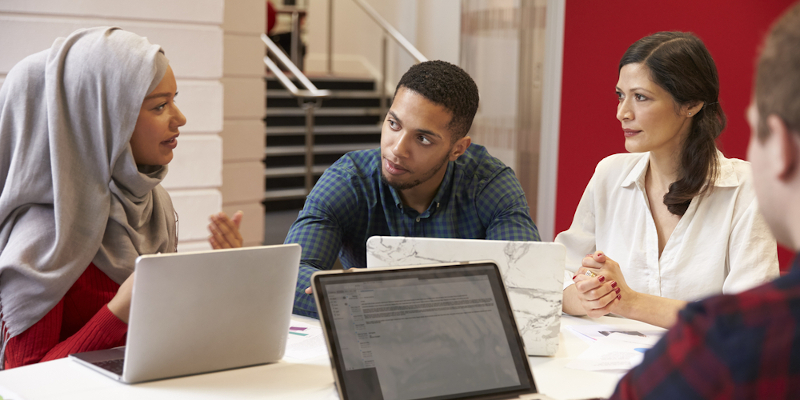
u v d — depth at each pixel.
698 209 1.81
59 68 1.47
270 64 5.66
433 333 1.06
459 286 1.12
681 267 1.83
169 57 3.43
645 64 1.72
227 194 4.33
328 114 6.68
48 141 1.47
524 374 1.09
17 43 3.06
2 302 1.39
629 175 1.94
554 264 1.36
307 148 5.45
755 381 0.53
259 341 1.25
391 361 1.02
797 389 0.52
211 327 1.17
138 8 3.30
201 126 3.57
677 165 1.82
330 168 1.87
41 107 1.48
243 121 4.32
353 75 7.57
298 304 1.63
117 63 1.46
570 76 4.34
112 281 1.55
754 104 0.62
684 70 1.68
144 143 1.53
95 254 1.51
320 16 7.80
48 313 1.42
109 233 1.54
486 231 1.83
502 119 4.86
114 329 1.33
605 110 4.21
